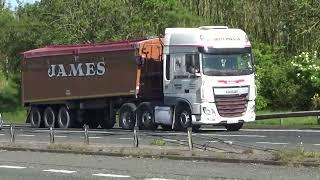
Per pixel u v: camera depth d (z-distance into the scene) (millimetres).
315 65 94562
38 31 116438
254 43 105250
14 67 123625
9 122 99438
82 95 70125
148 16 103812
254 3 106500
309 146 40719
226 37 58719
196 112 57844
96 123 72812
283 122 72312
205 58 57656
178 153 37250
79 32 103000
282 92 97375
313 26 94812
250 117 59531
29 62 76812
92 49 68875
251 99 59719
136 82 63844
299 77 96312
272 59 105000
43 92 75062
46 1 111688
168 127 63406
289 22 99000
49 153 42188
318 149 38125
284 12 101438
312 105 92500
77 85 70812
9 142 48656
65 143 45438
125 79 65062
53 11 109625
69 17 104188
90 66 69125
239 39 59312
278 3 104438
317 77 94000
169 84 60562
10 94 118375
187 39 58719
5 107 117312
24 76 77688
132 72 64312
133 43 64250
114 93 66312
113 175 30641
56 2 108562
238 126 61438
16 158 39656
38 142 48156
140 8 104438
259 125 69188
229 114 58438
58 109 74000
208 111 57625
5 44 123000
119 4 102750
